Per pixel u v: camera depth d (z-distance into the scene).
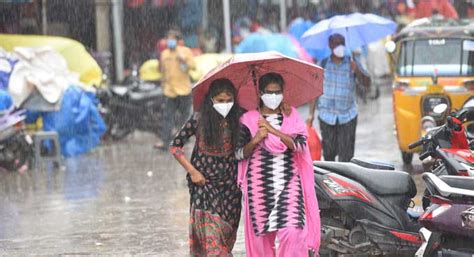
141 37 51.66
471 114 15.98
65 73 36.22
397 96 29.48
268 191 14.56
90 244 19.78
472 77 29.16
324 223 16.53
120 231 21.06
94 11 48.09
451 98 28.94
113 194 26.34
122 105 41.47
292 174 14.67
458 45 29.64
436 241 14.03
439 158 15.73
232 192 15.05
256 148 14.75
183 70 37.53
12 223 22.38
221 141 14.80
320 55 43.84
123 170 31.44
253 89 15.38
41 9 43.94
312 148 24.20
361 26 28.09
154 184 28.05
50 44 36.62
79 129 36.09
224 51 51.31
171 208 23.80
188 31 52.97
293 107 15.27
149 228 21.31
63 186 28.16
